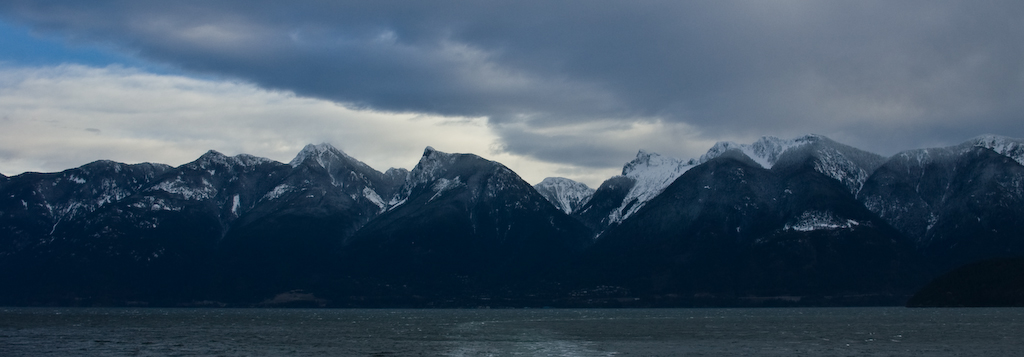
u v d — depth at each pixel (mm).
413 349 145875
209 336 176375
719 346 146625
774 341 155500
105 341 162000
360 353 139500
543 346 149375
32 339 166375
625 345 150000
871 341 153500
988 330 177500
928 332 173500
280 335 180125
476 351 141750
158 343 157625
